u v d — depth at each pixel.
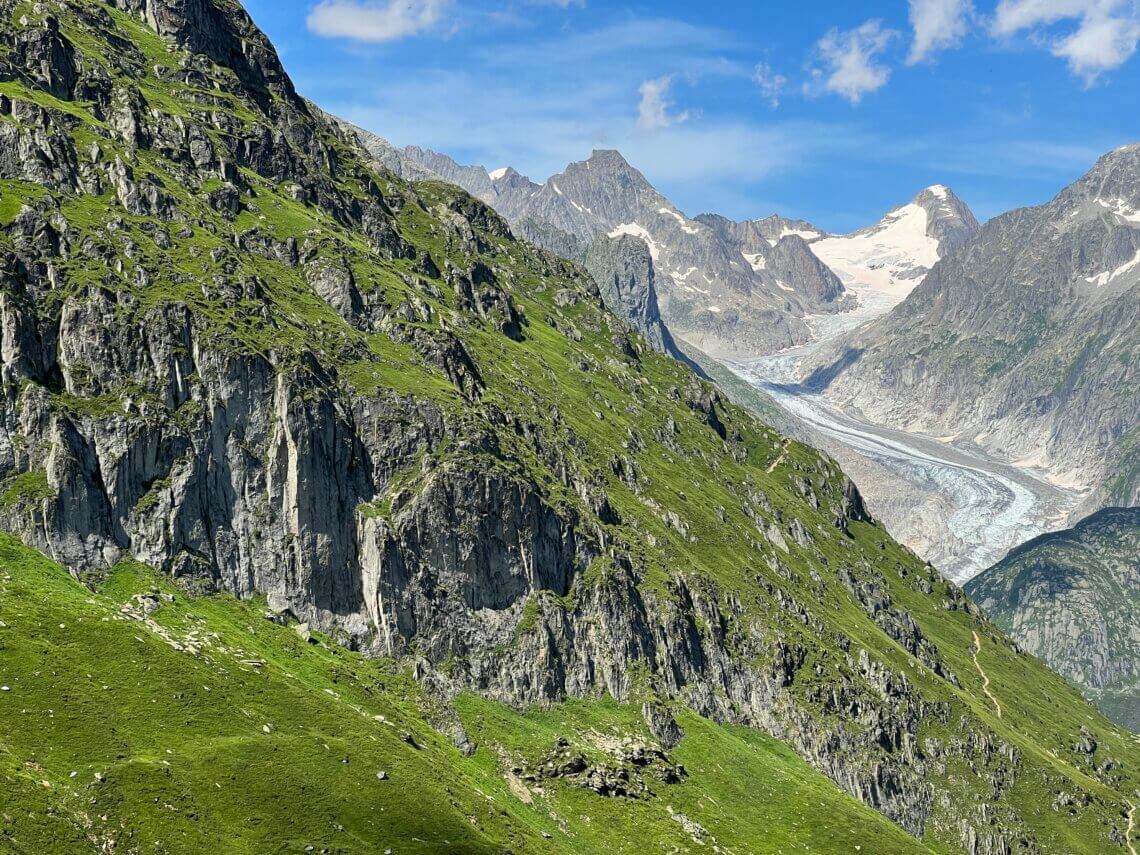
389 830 159.50
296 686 183.00
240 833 147.62
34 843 130.00
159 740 156.38
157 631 177.38
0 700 150.50
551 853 176.50
